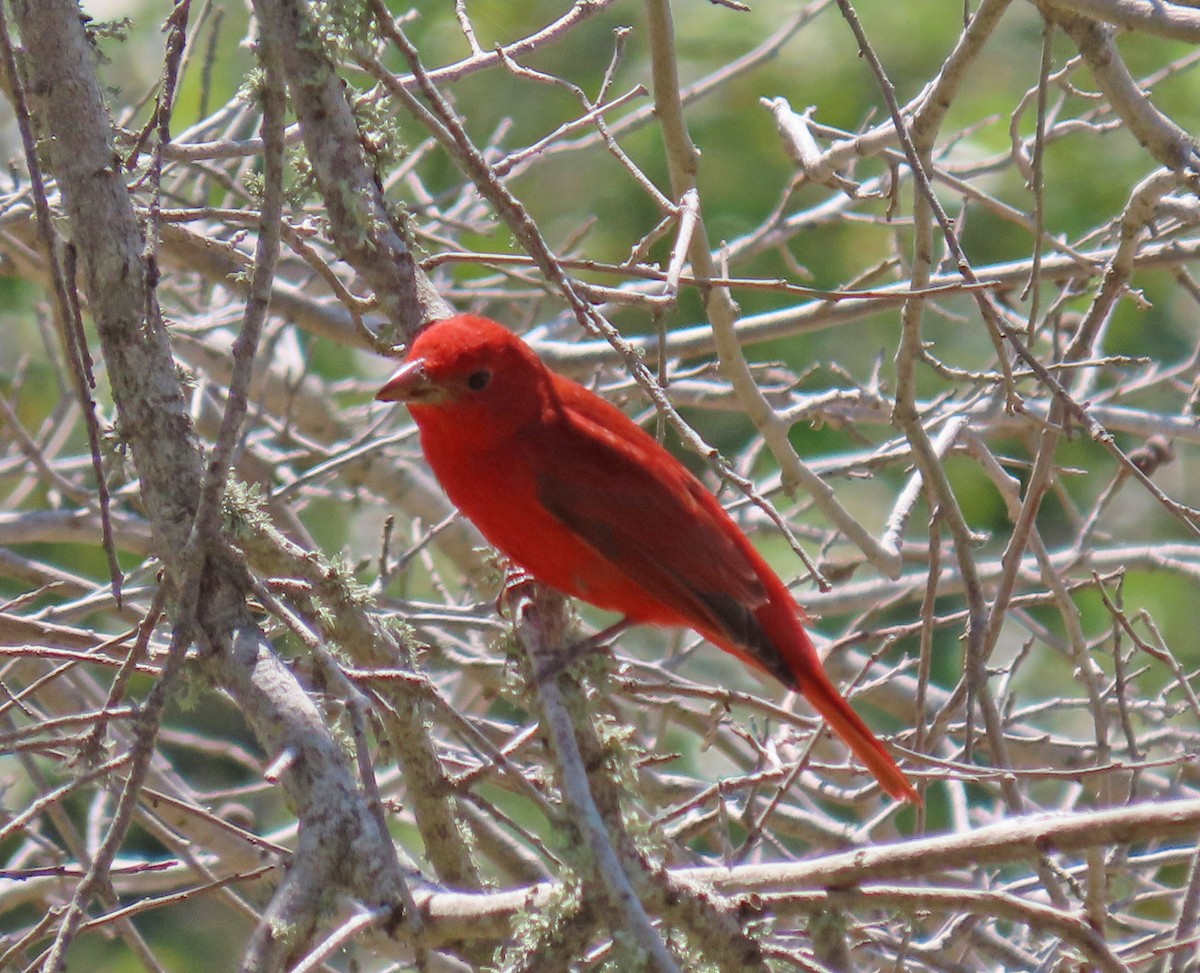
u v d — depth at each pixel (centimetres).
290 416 1486
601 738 772
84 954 1702
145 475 719
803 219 1323
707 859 978
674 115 902
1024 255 1781
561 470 892
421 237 1142
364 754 610
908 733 1091
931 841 711
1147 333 1886
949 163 1409
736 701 829
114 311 727
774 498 1812
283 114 607
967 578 890
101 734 733
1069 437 870
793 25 1425
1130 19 783
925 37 1897
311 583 835
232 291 1493
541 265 697
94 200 732
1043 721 1825
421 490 1559
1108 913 912
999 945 1016
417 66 696
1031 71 1891
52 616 1070
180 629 606
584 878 697
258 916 957
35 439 1620
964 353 1891
